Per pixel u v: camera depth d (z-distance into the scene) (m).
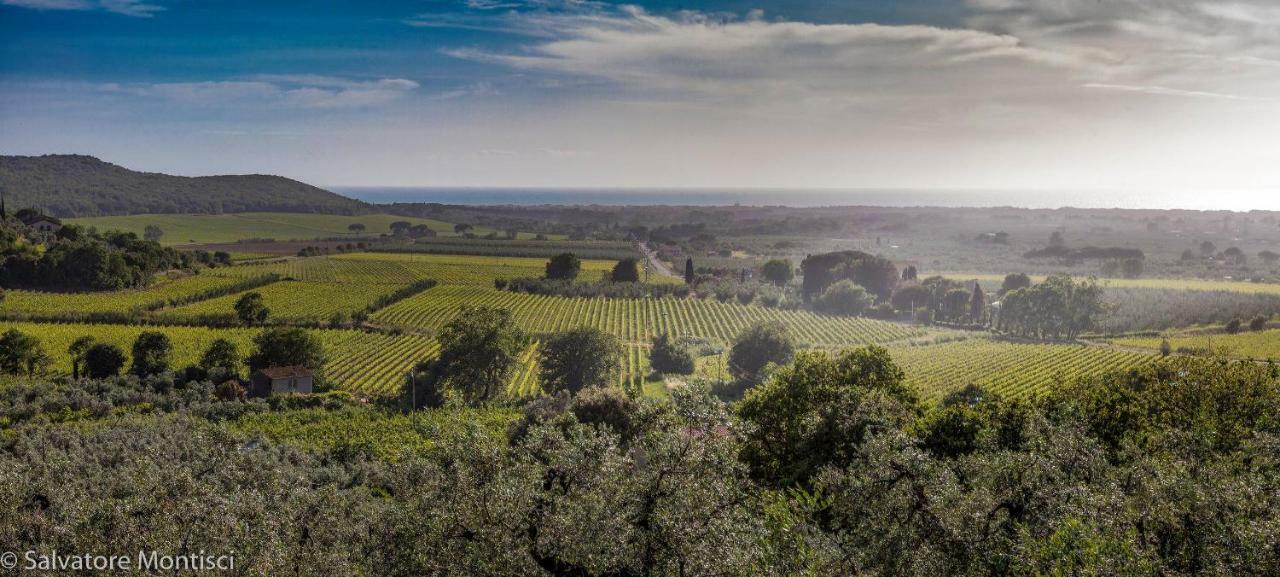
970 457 23.42
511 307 144.00
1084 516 18.95
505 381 88.25
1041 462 21.03
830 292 156.88
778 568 18.08
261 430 62.59
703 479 17.31
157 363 84.88
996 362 103.62
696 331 131.12
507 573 16.45
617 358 92.25
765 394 38.78
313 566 18.95
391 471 20.81
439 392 80.19
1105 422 32.25
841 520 21.72
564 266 179.00
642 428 20.19
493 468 18.05
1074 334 129.25
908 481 19.91
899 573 18.56
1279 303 131.50
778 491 27.31
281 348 86.50
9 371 82.00
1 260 126.12
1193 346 104.31
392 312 130.00
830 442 31.45
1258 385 36.38
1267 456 22.84
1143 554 16.91
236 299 131.38
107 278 129.38
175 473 25.30
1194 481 19.59
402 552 17.72
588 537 16.55
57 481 32.31
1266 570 16.56
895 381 40.38
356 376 90.88
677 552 16.23
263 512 21.34
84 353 84.00
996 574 18.39
